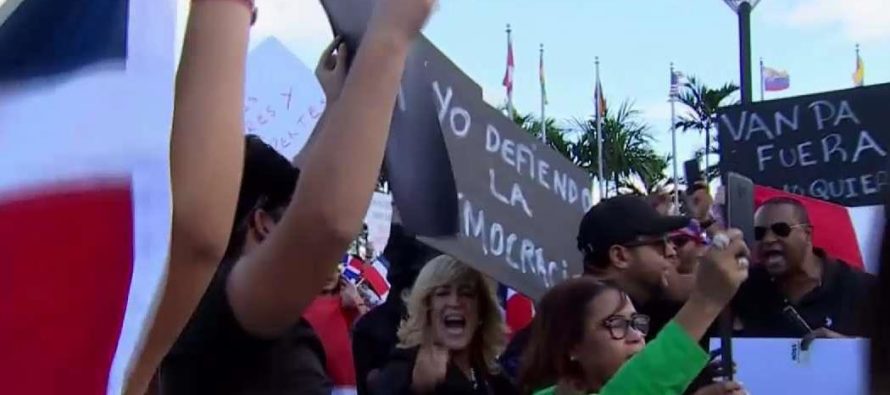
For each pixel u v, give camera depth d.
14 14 1.10
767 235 3.33
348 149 1.40
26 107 1.07
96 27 1.08
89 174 1.04
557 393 2.52
